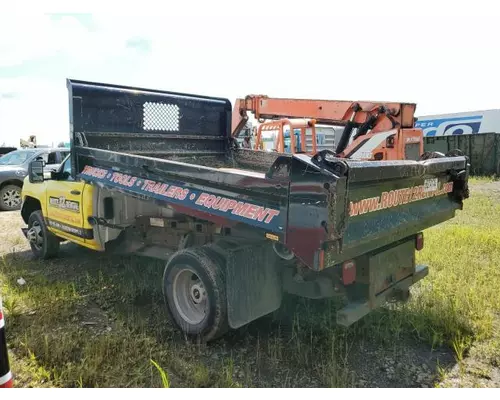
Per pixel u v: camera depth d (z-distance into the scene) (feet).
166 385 9.84
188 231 15.61
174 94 20.08
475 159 70.28
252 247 12.44
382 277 12.49
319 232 9.54
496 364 11.51
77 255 21.84
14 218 33.65
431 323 13.41
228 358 11.80
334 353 11.98
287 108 32.68
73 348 11.92
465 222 30.91
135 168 14.34
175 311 13.07
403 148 27.76
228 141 22.40
